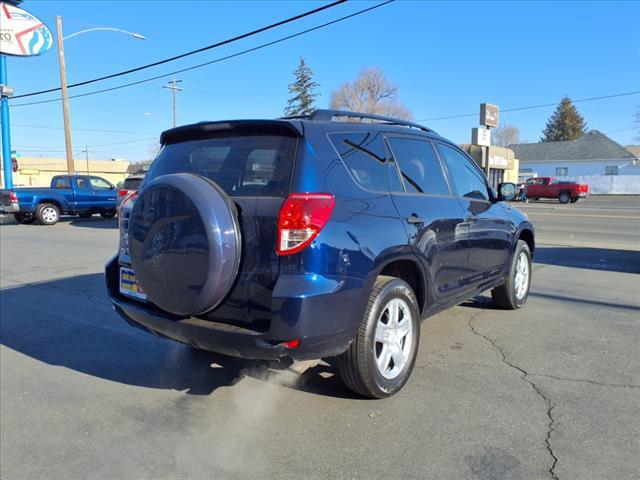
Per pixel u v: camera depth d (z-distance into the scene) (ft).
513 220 18.51
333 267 10.07
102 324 18.85
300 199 9.87
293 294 9.59
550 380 12.87
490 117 73.46
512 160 162.09
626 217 67.97
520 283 19.53
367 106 204.33
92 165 250.37
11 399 12.71
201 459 9.84
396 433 10.46
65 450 10.36
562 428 10.50
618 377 13.01
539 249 36.60
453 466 9.29
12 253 36.86
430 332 16.72
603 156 207.92
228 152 11.43
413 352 12.49
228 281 10.07
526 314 18.85
